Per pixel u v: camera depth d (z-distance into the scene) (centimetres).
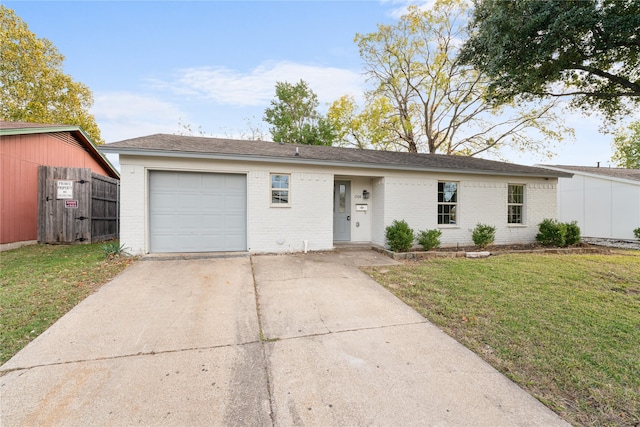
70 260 639
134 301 419
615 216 1253
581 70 680
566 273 608
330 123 2212
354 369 267
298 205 803
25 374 247
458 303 434
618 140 2661
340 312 402
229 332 337
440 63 1856
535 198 1047
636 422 205
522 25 593
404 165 862
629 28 535
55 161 1024
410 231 824
